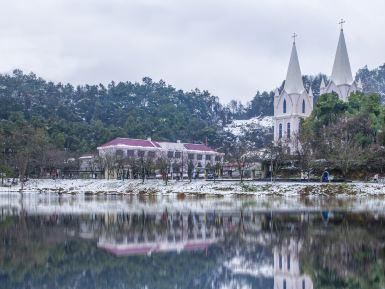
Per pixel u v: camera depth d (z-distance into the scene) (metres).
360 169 104.50
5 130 176.62
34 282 24.61
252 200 77.56
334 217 51.03
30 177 146.12
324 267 27.73
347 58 165.25
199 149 199.88
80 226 45.50
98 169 159.12
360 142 110.56
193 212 58.25
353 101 136.50
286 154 118.62
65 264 28.78
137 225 46.00
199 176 142.00
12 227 44.91
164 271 27.19
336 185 89.56
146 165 134.38
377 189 86.12
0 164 142.88
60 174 153.25
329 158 105.00
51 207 67.50
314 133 122.62
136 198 87.81
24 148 151.62
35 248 33.81
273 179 105.69
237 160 120.56
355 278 25.19
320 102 136.12
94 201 80.31
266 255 31.22
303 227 43.50
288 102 176.25
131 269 27.59
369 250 32.28
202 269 27.61
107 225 46.12
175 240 37.12
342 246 33.84
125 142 184.50
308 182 97.38
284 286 24.05
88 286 24.00
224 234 39.94
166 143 197.38
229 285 24.36
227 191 94.06
